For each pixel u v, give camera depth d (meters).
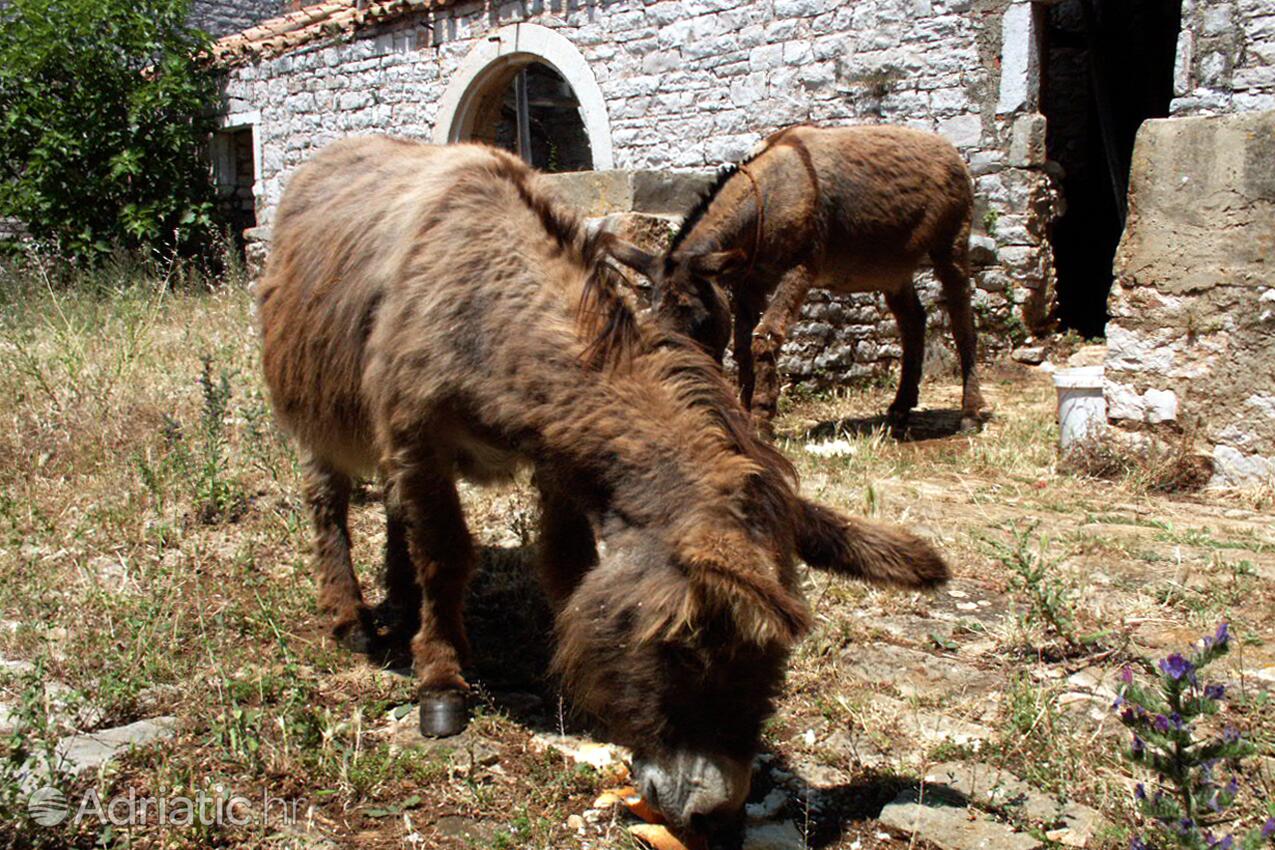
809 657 3.88
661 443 2.61
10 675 3.57
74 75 14.80
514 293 3.06
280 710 3.46
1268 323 5.57
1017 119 9.83
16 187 14.69
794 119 11.16
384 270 3.44
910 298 7.71
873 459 6.56
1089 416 6.32
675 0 11.89
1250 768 3.13
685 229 6.49
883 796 3.09
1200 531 5.06
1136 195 5.96
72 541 4.87
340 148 4.30
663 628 2.33
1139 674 3.68
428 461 3.31
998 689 3.69
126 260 13.14
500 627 4.25
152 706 3.51
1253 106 8.71
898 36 10.41
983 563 4.75
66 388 7.02
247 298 10.96
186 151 15.77
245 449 5.97
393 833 2.92
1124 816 2.87
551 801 3.06
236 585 4.52
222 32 20.00
